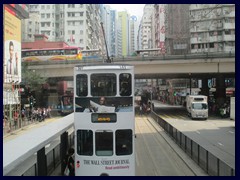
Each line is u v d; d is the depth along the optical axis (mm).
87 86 12484
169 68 45094
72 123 17547
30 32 99688
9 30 36312
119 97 12422
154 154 19719
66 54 50688
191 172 14898
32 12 100688
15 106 36156
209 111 56656
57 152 17000
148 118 45438
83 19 100312
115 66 12469
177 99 84312
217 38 79062
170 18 78188
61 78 54781
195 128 33062
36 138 12047
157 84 109812
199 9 78750
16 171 13086
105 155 12328
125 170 12336
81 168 12398
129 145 12406
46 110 47344
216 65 43969
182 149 20609
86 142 12430
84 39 99938
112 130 12352
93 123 12375
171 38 77750
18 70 39156
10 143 11078
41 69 48000
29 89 50125
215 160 12938
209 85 70812
